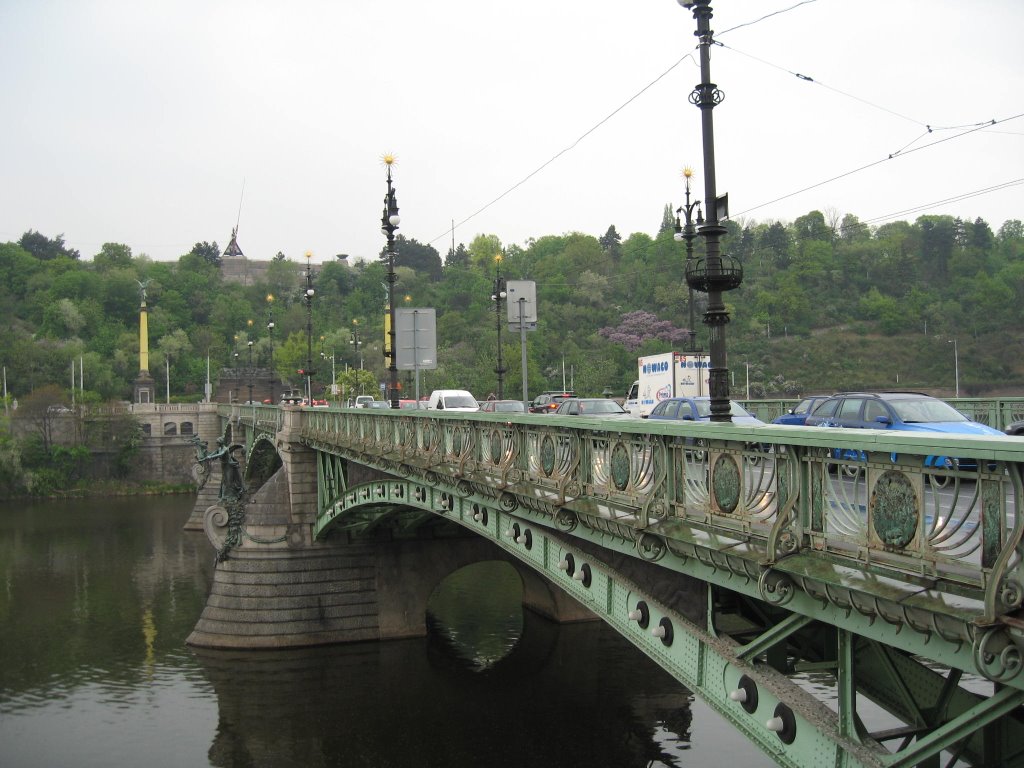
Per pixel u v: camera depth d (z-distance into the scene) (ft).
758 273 332.19
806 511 26.27
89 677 106.42
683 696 94.99
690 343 126.93
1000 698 21.85
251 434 212.84
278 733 87.81
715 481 30.99
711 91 47.62
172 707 95.55
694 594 35.42
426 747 83.61
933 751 23.45
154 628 129.18
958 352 257.14
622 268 410.93
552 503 42.11
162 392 496.23
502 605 135.44
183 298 614.75
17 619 136.36
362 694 97.50
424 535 120.06
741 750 81.05
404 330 92.22
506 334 322.14
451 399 142.10
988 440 19.35
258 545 117.19
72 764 81.92
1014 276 292.61
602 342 309.63
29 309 565.94
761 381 252.62
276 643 114.11
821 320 288.30
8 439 310.86
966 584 20.57
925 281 317.63
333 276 609.83
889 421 59.62
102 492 318.04
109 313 572.51
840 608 25.43
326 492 114.11
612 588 41.65
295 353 437.17
